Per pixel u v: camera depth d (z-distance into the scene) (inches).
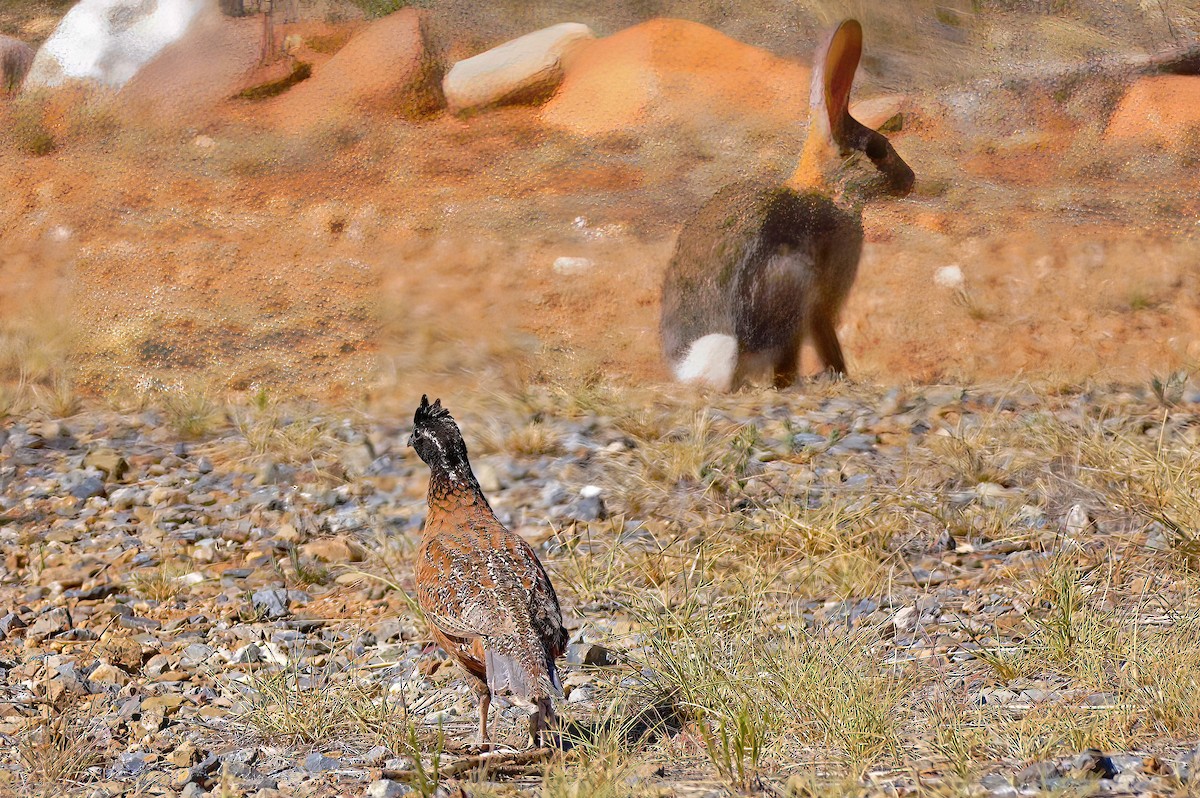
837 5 1082.7
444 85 1064.8
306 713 348.8
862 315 820.6
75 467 614.9
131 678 385.4
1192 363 732.7
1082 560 440.8
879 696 331.9
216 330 836.0
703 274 721.0
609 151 972.6
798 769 299.7
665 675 350.3
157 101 1077.8
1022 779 277.4
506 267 880.9
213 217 969.5
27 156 1061.1
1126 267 860.0
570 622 424.2
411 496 569.0
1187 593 390.9
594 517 526.6
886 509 504.4
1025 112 1019.3
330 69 1092.5
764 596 434.9
